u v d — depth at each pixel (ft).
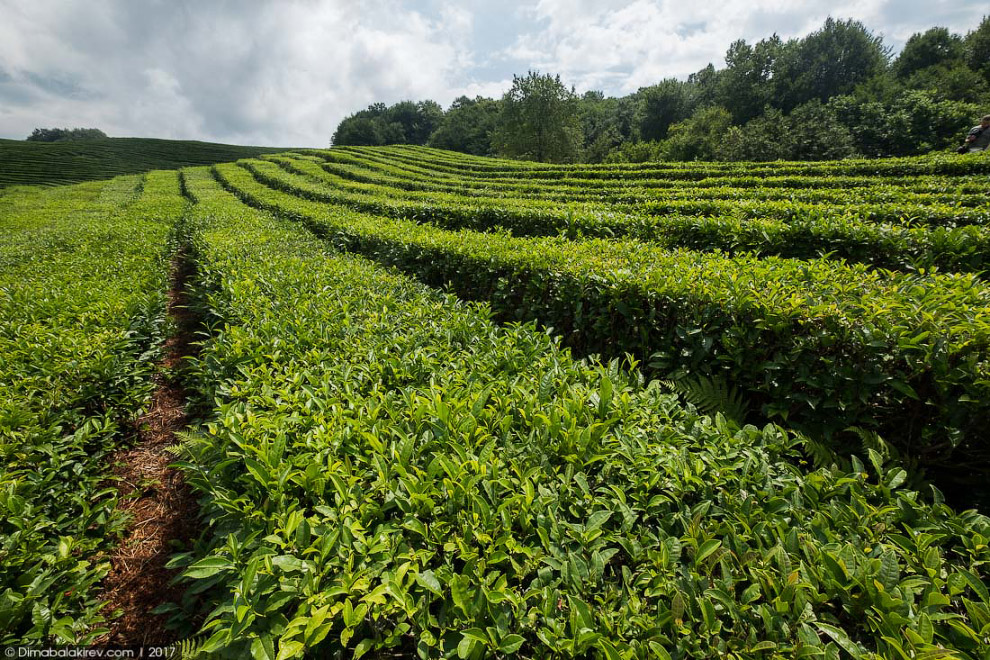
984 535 6.77
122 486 11.86
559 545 6.41
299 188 76.69
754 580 5.89
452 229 45.21
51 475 9.35
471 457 7.68
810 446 9.69
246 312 15.06
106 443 12.10
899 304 11.85
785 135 123.85
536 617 5.60
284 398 9.66
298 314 14.61
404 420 8.78
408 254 27.37
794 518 7.04
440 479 7.42
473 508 6.77
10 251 31.89
